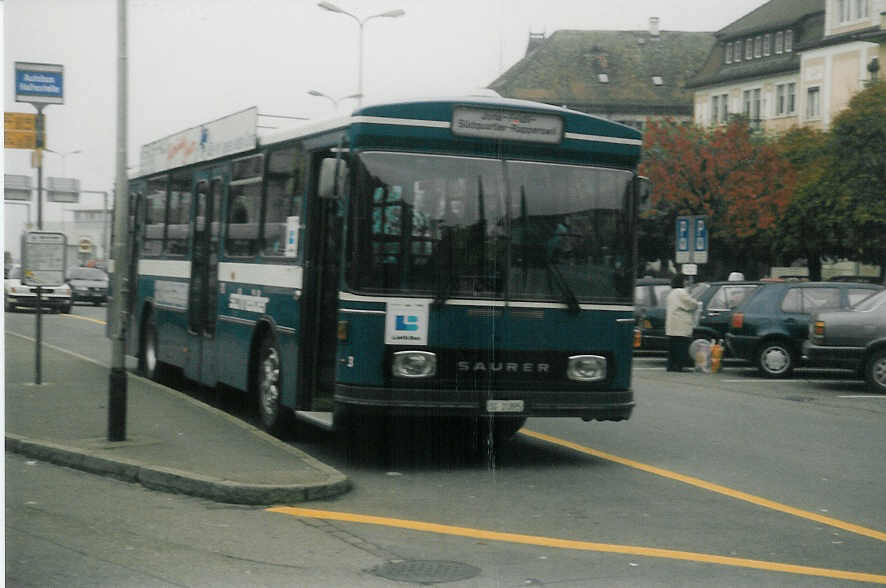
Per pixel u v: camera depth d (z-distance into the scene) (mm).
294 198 11484
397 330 9977
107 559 6918
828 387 19984
